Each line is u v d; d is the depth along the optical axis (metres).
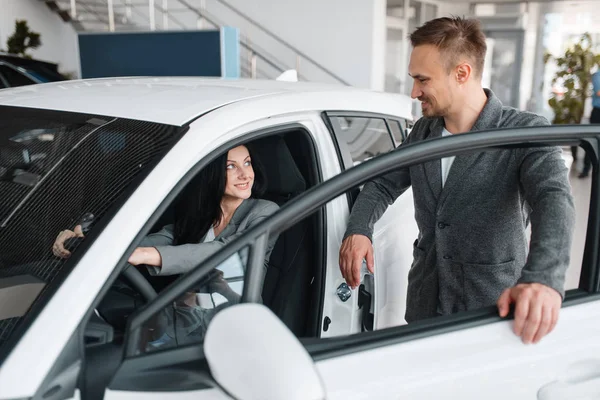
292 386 0.83
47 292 0.97
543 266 1.19
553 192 1.34
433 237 1.74
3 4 8.68
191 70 6.91
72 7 9.30
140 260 1.47
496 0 10.71
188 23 9.99
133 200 1.11
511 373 1.16
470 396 1.13
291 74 2.61
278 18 9.44
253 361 0.84
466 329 1.19
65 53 9.91
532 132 1.29
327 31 9.09
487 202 1.59
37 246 1.12
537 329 1.15
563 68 8.68
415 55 1.60
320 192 1.08
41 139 1.38
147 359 0.96
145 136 1.27
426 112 1.66
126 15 9.48
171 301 0.98
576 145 1.35
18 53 8.28
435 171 1.67
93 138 1.31
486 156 1.56
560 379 1.22
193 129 1.27
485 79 11.27
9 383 0.86
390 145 2.21
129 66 7.31
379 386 1.05
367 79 8.91
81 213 1.13
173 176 1.16
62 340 0.92
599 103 7.25
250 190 1.76
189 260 1.53
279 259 1.75
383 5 8.86
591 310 1.30
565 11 10.27
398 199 2.14
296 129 1.64
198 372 0.94
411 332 1.16
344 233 1.76
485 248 1.63
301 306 1.73
